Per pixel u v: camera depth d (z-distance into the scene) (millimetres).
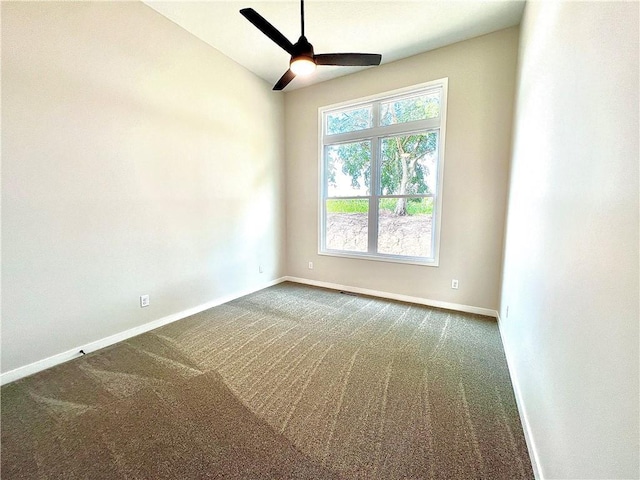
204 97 3172
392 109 3629
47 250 2086
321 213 4324
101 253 2398
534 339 1541
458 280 3342
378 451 1418
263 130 4055
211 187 3346
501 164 2990
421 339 2625
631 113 731
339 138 4043
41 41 1965
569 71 1237
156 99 2709
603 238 858
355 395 1845
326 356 2328
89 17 2201
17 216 1935
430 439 1491
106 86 2336
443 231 3365
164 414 1670
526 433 1503
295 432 1538
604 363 801
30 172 1971
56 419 1623
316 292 4082
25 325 2010
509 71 2867
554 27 1493
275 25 2795
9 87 1850
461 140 3164
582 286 987
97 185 2336
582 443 900
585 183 1011
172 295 2998
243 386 1935
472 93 3057
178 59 2871
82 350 2320
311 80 3996
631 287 692
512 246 2438
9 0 1821
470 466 1334
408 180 3635
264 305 3535
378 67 3576
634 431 651
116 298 2525
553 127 1427
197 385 1942
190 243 3152
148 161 2689
